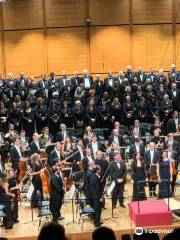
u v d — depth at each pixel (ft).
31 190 50.96
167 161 53.36
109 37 95.50
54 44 95.40
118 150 56.34
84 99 75.97
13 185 49.55
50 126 73.05
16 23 94.79
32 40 95.40
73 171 55.57
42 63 95.50
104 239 20.58
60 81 82.23
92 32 95.25
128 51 95.45
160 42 95.71
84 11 94.79
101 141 65.92
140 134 66.69
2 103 73.61
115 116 73.41
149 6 94.99
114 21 95.25
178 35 95.40
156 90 77.97
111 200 55.72
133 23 95.40
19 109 73.15
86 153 54.34
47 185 51.34
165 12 95.09
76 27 95.14
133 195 53.16
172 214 48.80
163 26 95.40
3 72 95.45
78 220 50.14
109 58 95.45
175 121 69.87
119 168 51.62
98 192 47.78
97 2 94.68
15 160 59.36
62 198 48.16
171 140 60.23
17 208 49.90
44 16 94.94
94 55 95.81
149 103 74.33
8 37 94.99
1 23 94.63
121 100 76.28
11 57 95.40
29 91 77.56
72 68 95.50
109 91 77.66
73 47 95.50
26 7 94.58
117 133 63.46
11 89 78.95
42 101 73.72
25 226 48.98
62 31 95.25
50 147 59.52
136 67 95.66
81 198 51.44
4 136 67.21
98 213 47.75
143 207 48.32
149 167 54.95
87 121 73.05
